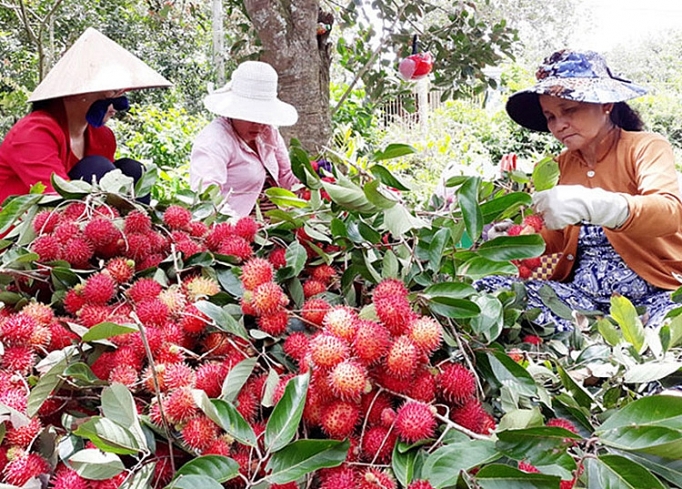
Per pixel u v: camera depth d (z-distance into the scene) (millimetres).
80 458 785
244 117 2418
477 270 1096
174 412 830
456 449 795
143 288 1076
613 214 1512
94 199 1292
